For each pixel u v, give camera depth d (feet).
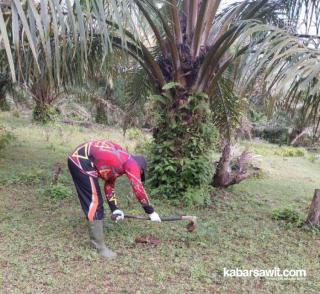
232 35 18.47
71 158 14.46
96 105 47.16
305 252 15.48
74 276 12.48
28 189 21.44
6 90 38.81
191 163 20.53
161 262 13.79
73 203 19.51
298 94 15.11
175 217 15.12
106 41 12.42
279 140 61.26
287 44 14.01
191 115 20.98
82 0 13.60
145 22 21.49
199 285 12.39
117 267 13.26
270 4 21.84
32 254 13.78
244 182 27.96
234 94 24.66
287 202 23.30
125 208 19.29
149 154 22.03
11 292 11.33
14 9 9.81
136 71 26.25
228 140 26.53
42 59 17.21
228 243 15.67
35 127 45.60
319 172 36.73
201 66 20.31
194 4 20.43
